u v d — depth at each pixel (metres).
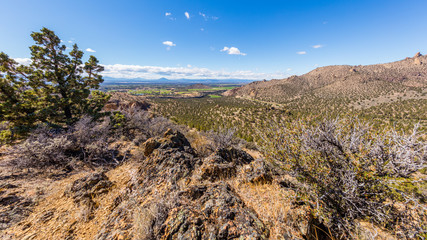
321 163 2.99
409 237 2.30
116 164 6.43
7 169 5.34
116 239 2.33
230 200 2.84
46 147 5.68
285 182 3.66
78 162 6.36
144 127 11.78
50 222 3.19
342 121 3.05
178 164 4.41
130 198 3.35
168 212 2.58
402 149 2.29
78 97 11.59
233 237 2.24
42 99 10.21
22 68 9.59
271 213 2.75
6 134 7.92
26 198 3.94
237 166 4.71
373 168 2.58
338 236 2.68
